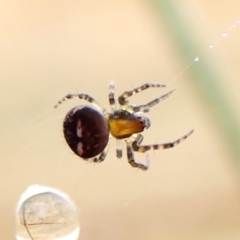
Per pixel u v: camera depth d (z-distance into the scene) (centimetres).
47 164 10
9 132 10
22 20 10
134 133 9
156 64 10
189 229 9
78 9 10
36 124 10
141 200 9
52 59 10
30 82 10
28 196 9
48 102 10
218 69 10
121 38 10
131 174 10
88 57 10
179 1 10
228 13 10
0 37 10
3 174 10
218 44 10
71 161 10
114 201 9
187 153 10
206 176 10
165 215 9
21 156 10
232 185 10
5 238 9
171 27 10
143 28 10
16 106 10
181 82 10
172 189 10
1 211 9
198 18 10
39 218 9
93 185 10
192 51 10
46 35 10
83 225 9
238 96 10
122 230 9
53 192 9
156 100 9
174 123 10
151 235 9
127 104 9
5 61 10
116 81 10
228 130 10
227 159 10
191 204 9
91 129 9
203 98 10
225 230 9
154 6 10
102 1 10
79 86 10
